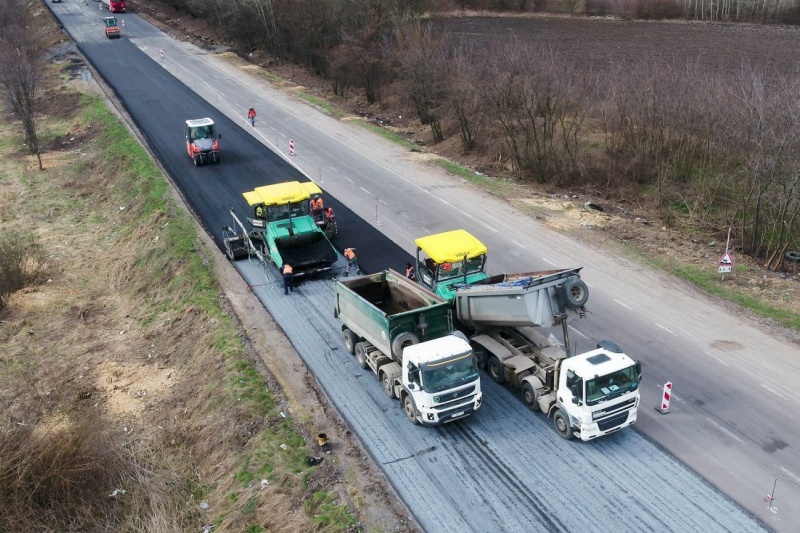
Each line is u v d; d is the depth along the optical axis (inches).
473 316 796.6
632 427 717.9
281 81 2409.0
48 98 2237.9
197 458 741.3
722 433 704.4
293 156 1663.4
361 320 813.9
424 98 1870.1
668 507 606.5
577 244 1179.9
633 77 1539.1
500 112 1595.7
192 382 864.3
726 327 911.0
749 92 1315.2
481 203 1376.7
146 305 1095.0
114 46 2861.7
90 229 1403.8
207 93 2233.0
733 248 1184.2
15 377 931.3
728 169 1338.6
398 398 775.7
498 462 668.7
